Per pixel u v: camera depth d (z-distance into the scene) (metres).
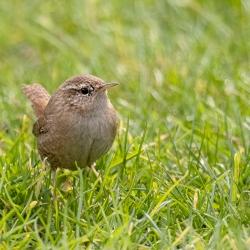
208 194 10.26
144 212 9.66
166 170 10.98
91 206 9.91
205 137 12.13
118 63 16.56
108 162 11.42
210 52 16.03
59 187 11.45
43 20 18.67
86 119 10.51
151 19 18.28
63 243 8.62
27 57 18.23
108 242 8.80
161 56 16.33
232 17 17.81
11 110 13.88
